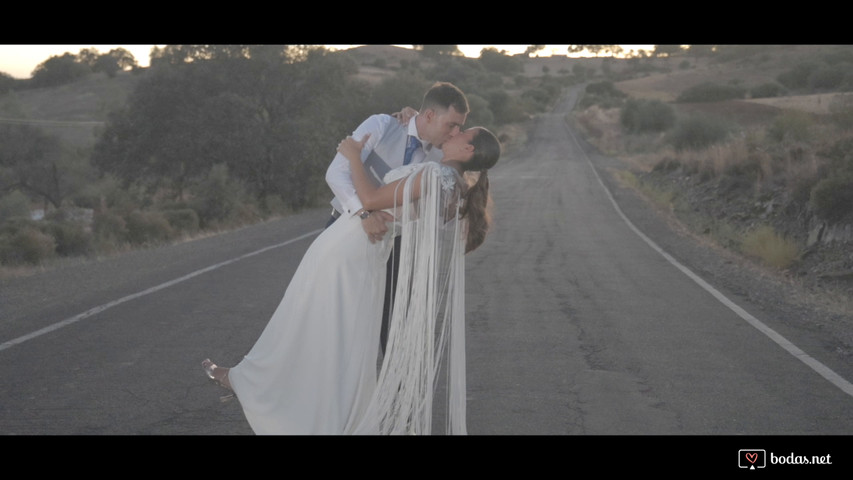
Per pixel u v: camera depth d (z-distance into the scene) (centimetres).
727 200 2172
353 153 399
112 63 14800
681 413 516
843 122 2266
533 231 1803
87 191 5106
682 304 933
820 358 677
